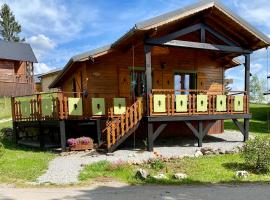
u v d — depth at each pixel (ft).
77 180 28.45
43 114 46.70
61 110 43.32
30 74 122.21
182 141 51.78
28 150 46.09
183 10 41.78
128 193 24.47
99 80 50.47
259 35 47.06
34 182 27.76
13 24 221.46
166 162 35.91
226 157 38.93
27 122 50.37
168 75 55.83
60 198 23.03
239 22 46.14
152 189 25.70
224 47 47.70
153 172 31.73
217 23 48.19
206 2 43.50
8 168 32.71
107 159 37.29
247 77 50.21
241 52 49.24
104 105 46.80
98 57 49.21
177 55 56.49
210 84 59.62
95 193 24.39
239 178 29.96
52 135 53.47
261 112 104.32
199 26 46.34
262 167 33.04
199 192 24.94
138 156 39.06
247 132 50.72
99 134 46.29
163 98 44.06
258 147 33.53
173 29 48.93
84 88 50.60
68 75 60.54
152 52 53.78
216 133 60.85
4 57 115.44
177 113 45.11
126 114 42.45
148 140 43.14
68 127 49.62
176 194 24.26
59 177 29.50
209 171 32.30
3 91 108.58
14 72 120.26
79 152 42.68
